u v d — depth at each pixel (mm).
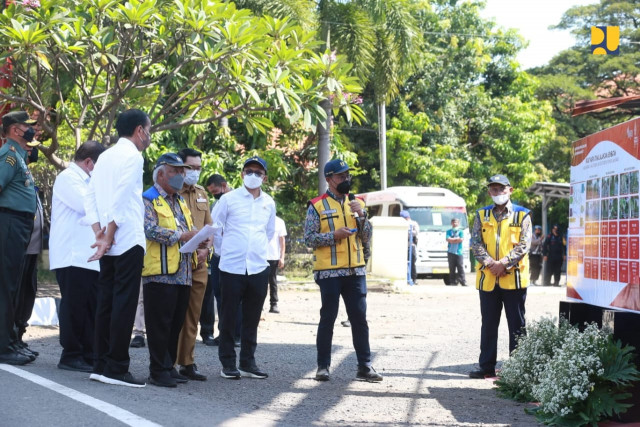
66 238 7773
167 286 7324
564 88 41125
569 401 6773
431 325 14273
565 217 41594
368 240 8555
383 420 6742
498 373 8805
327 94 12852
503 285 8953
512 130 38188
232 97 13133
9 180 7672
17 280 7855
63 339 7754
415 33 24641
